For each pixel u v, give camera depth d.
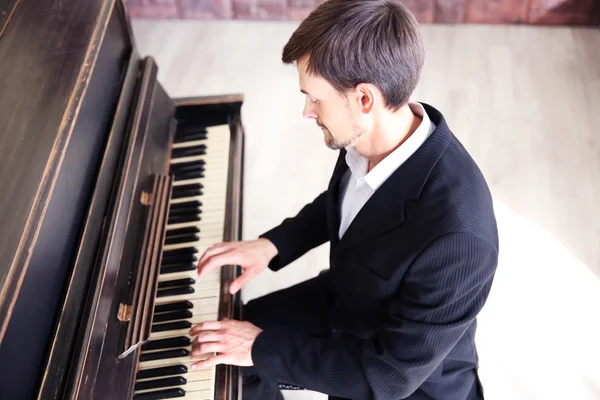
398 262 1.10
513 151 2.64
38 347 1.04
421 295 1.07
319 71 1.00
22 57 1.31
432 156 1.09
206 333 1.22
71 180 1.22
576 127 2.73
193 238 1.47
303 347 1.22
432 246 1.03
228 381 1.21
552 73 2.98
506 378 1.99
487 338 2.09
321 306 1.54
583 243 2.33
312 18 1.01
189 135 1.70
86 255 1.20
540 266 2.26
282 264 1.52
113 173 1.37
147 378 1.20
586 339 2.07
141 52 3.20
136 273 1.29
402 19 0.99
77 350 1.08
